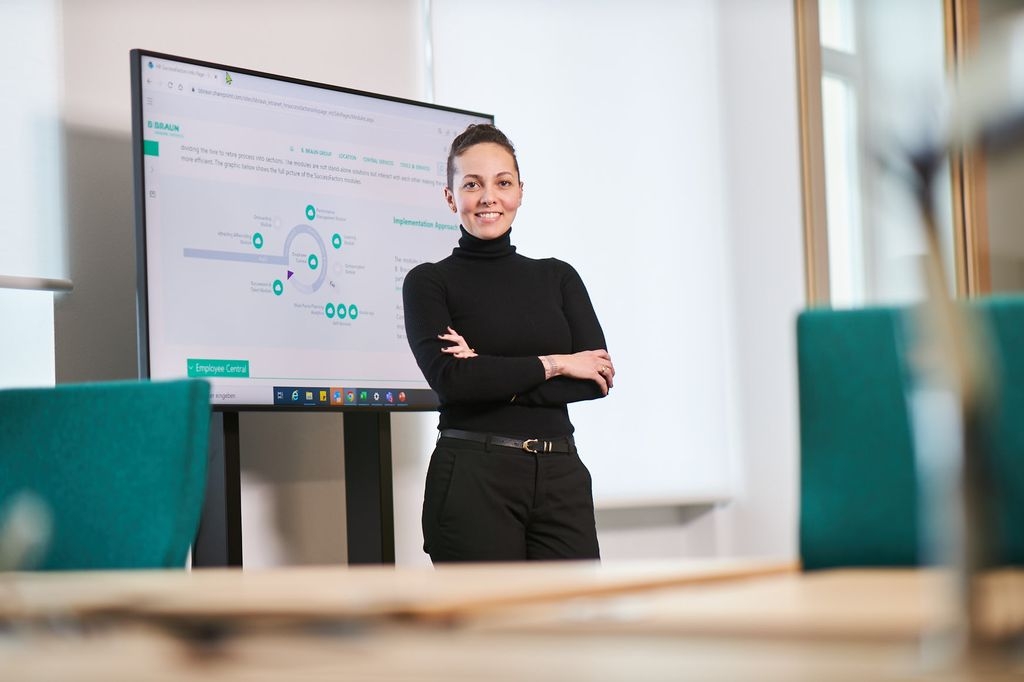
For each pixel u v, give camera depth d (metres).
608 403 5.22
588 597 1.05
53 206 3.62
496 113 4.96
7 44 3.53
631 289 5.33
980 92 0.46
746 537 5.52
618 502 5.20
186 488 1.89
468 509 3.05
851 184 5.15
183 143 3.61
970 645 0.60
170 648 0.81
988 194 4.96
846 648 0.68
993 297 1.59
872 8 5.18
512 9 5.03
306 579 1.26
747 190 5.60
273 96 3.84
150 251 3.52
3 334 3.48
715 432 5.57
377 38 4.60
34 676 0.72
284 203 3.84
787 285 5.42
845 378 1.70
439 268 3.21
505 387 3.03
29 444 1.97
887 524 1.64
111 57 3.83
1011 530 1.48
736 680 0.59
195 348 3.59
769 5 5.54
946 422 0.59
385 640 0.81
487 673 0.65
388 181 4.12
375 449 4.04
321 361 3.88
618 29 5.38
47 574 1.52
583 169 5.21
